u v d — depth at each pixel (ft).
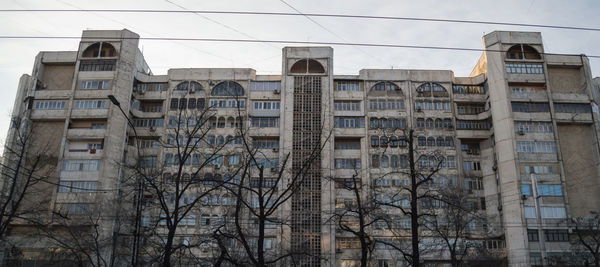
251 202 172.24
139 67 212.43
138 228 96.17
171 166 188.03
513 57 202.08
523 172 181.78
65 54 204.54
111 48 204.33
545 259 166.71
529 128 188.96
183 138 193.47
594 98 197.77
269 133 196.95
